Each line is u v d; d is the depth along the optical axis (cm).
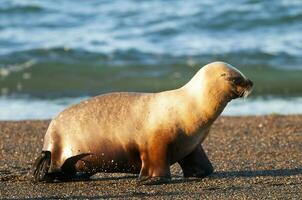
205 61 9481
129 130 3597
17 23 11719
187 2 13138
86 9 12675
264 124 5688
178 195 3341
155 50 10075
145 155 3575
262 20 11850
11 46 10050
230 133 5278
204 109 3534
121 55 9688
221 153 4484
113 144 3606
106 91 8194
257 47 10312
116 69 9050
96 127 3638
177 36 11075
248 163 4150
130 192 3428
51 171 3684
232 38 11006
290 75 8838
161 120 3562
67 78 8700
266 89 8162
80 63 9250
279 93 7950
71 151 3641
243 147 4691
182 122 3544
